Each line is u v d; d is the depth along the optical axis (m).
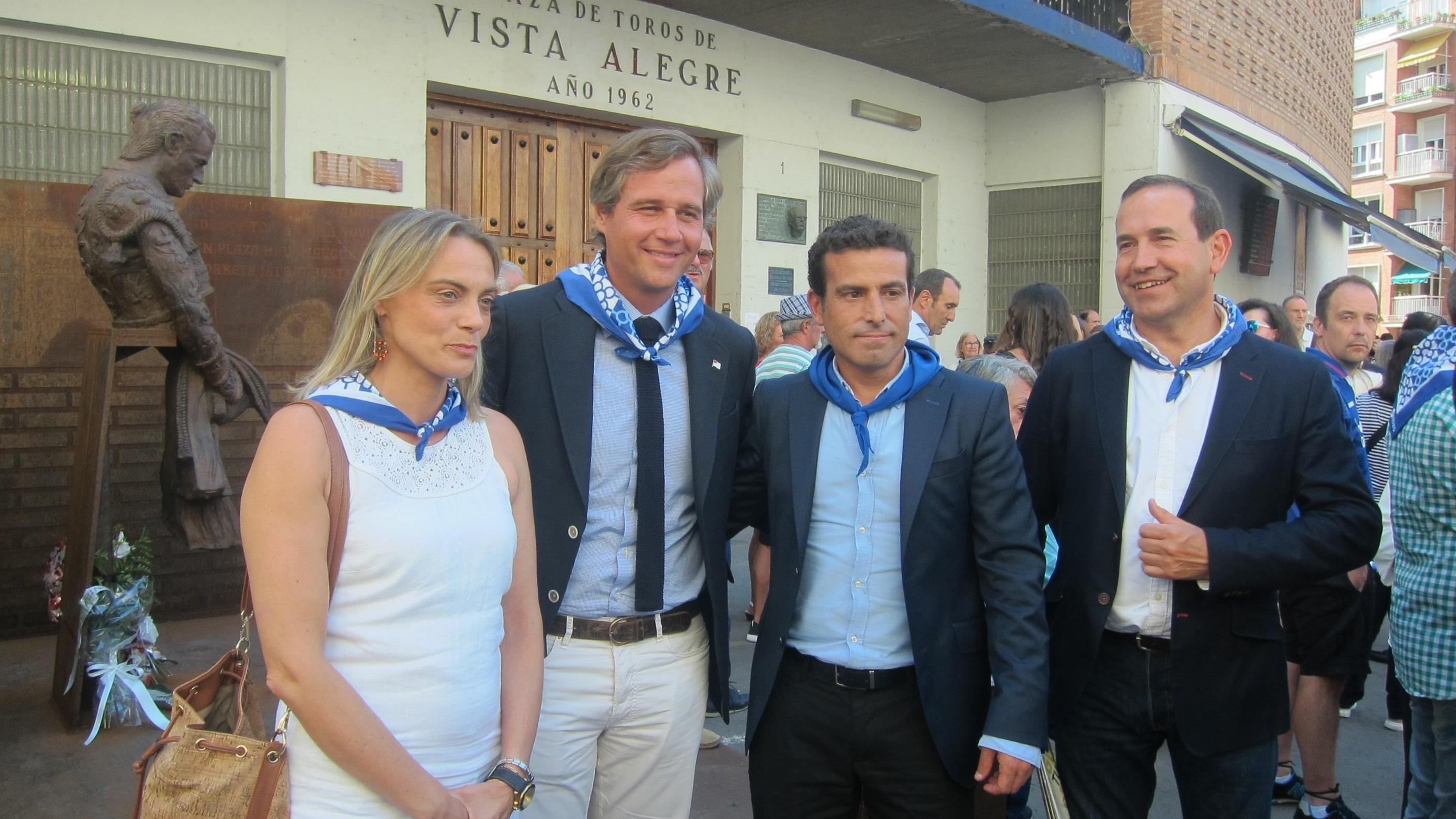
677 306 2.57
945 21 9.13
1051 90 11.52
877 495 2.45
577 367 2.45
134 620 4.23
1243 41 12.93
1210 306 2.54
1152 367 2.54
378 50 7.16
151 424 5.52
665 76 8.76
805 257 9.98
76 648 4.09
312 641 1.71
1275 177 11.17
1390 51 41.94
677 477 2.51
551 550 2.40
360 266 1.91
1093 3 10.66
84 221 4.36
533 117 8.32
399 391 1.92
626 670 2.44
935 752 2.42
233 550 5.75
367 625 1.80
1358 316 5.12
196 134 4.53
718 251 9.65
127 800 3.56
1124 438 2.54
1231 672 2.43
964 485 2.43
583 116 8.48
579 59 8.19
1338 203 12.06
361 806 1.77
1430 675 2.59
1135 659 2.50
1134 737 2.55
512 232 8.25
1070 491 2.62
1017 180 11.87
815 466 2.49
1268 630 2.46
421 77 7.36
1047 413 2.73
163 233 4.36
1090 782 2.58
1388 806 4.16
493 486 1.99
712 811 3.90
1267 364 2.47
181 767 1.76
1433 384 2.60
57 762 3.84
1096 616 2.51
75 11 6.06
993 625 2.41
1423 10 41.75
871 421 2.48
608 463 2.46
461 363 1.88
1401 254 13.12
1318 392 2.46
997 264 12.09
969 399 2.46
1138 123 10.98
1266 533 2.37
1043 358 4.91
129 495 5.47
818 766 2.50
